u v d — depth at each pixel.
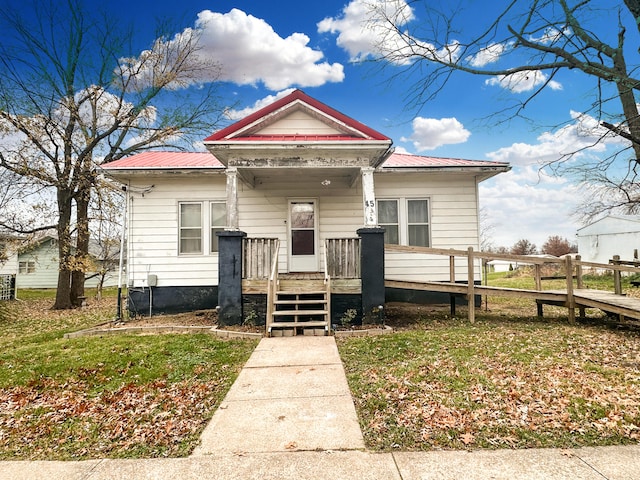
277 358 5.29
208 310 9.81
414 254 10.14
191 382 4.58
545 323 7.76
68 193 14.63
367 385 4.20
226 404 3.79
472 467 2.59
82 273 15.21
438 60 6.79
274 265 7.36
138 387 4.47
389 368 4.76
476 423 3.23
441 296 10.17
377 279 7.35
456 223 10.16
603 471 2.52
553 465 2.60
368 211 7.50
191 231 10.08
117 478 2.62
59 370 5.18
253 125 7.66
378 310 7.31
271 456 2.82
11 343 7.43
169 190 10.04
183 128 17.28
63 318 11.24
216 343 6.34
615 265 7.96
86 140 14.80
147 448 3.04
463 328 7.20
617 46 6.03
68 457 2.96
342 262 7.52
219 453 2.90
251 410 3.64
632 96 6.09
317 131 8.05
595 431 3.07
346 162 7.57
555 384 4.10
